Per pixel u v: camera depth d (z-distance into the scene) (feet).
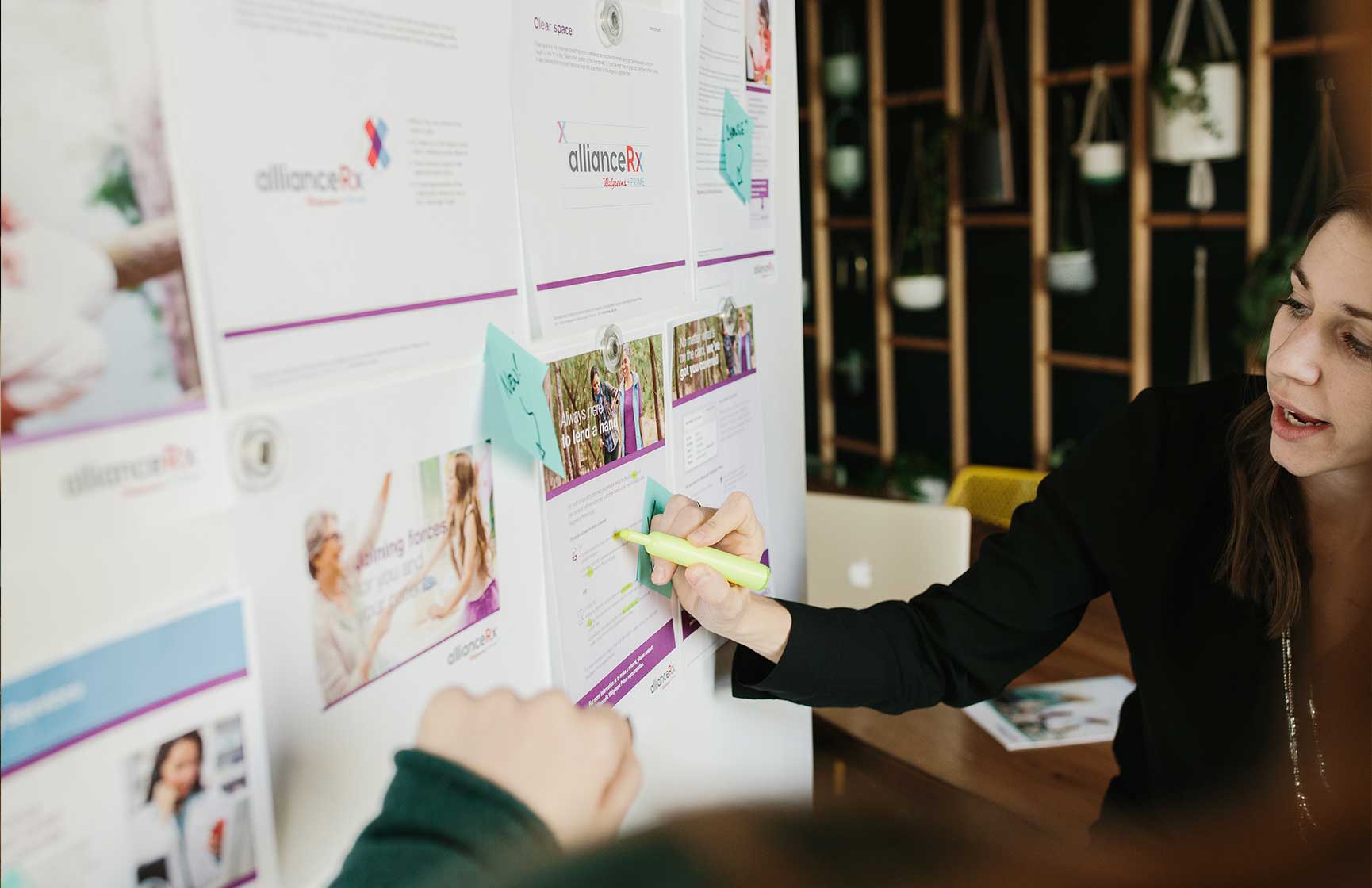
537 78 2.21
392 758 1.92
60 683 1.38
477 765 1.29
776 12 3.44
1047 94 11.02
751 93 3.30
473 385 2.07
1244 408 3.01
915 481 12.49
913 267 12.37
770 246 3.52
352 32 1.74
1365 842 0.80
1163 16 10.03
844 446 14.07
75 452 1.38
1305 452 2.49
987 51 11.55
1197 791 3.25
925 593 3.71
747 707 3.52
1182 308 10.53
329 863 1.81
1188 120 8.96
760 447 3.51
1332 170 8.66
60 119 1.33
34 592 1.34
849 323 14.23
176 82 1.46
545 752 1.33
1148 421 3.45
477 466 2.10
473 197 2.03
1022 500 9.73
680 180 2.86
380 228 1.82
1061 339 11.89
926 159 11.60
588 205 2.43
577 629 2.48
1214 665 3.14
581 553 2.49
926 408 13.66
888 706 3.44
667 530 2.75
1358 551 2.69
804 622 3.20
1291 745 2.86
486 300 2.09
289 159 1.64
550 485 2.35
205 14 1.50
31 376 1.32
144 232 1.44
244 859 1.64
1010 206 11.96
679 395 2.94
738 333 3.31
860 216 13.51
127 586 1.45
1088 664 5.98
